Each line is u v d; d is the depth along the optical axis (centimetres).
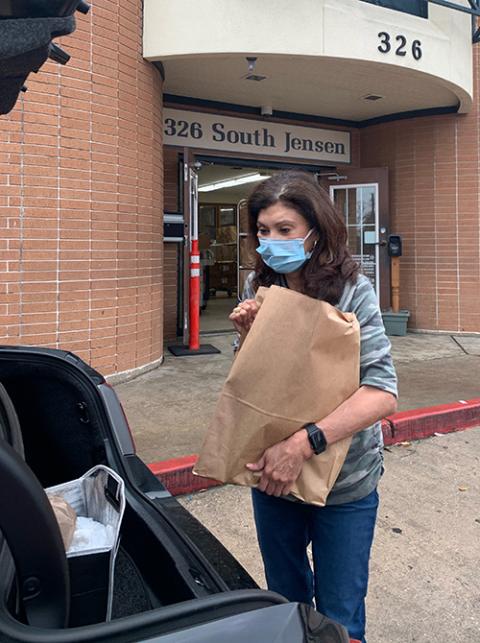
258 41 598
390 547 302
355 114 879
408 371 648
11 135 487
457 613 251
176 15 588
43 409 213
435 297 878
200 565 138
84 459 206
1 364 210
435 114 852
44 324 510
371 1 653
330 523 175
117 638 98
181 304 812
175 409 492
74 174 523
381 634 238
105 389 213
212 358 691
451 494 364
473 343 815
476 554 297
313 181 168
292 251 162
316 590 180
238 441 155
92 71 530
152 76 615
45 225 507
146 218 604
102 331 551
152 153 616
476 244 851
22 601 110
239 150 820
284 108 836
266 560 192
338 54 623
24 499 108
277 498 184
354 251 907
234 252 1439
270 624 108
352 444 172
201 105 785
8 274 489
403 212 891
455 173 855
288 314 153
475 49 832
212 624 104
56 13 108
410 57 667
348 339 152
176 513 167
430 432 470
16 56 111
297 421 152
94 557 142
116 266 561
